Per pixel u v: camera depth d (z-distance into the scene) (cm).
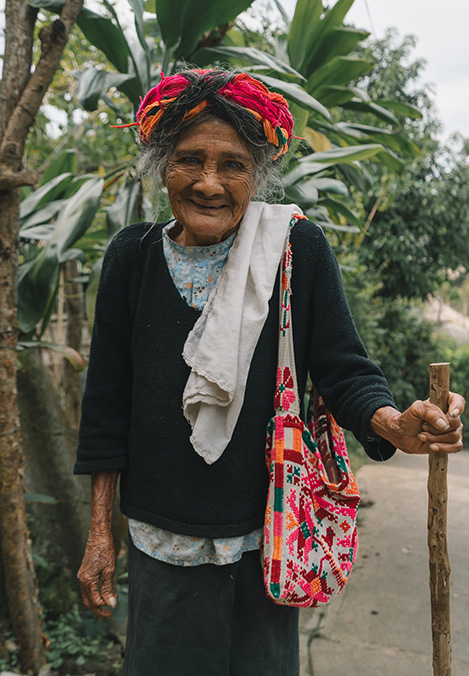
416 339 814
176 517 99
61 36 167
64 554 237
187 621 101
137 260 108
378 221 781
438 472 86
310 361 102
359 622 241
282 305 99
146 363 102
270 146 96
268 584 93
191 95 88
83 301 326
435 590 90
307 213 202
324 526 98
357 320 537
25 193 250
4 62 172
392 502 402
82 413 113
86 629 218
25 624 192
